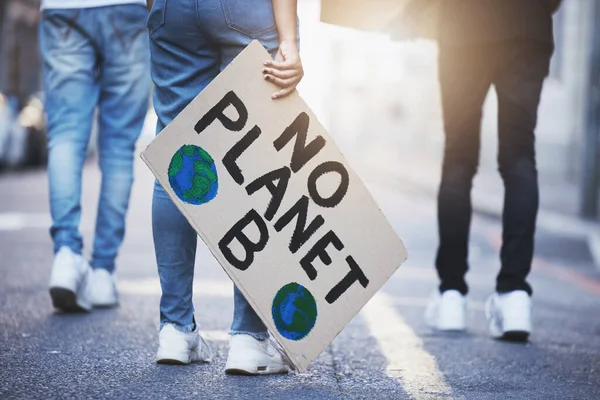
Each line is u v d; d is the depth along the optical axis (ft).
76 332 13.05
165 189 9.96
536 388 10.71
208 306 15.90
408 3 13.82
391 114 105.50
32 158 66.54
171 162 9.96
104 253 15.40
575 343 14.06
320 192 10.15
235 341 10.48
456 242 14.57
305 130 10.13
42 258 22.12
